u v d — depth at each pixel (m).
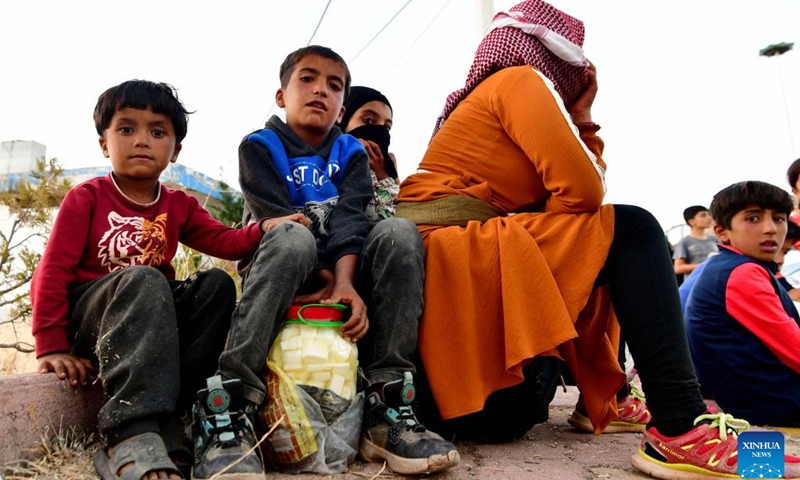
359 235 2.08
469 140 2.24
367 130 3.11
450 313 1.96
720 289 3.06
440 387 1.91
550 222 2.05
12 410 1.63
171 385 1.61
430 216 2.16
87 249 1.93
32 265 3.09
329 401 1.75
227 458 1.49
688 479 1.77
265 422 1.68
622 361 2.58
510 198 2.23
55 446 1.71
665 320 1.87
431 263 2.00
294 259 1.74
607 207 2.03
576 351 2.16
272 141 2.23
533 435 2.46
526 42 2.30
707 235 7.21
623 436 2.48
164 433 1.60
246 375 1.65
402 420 1.77
